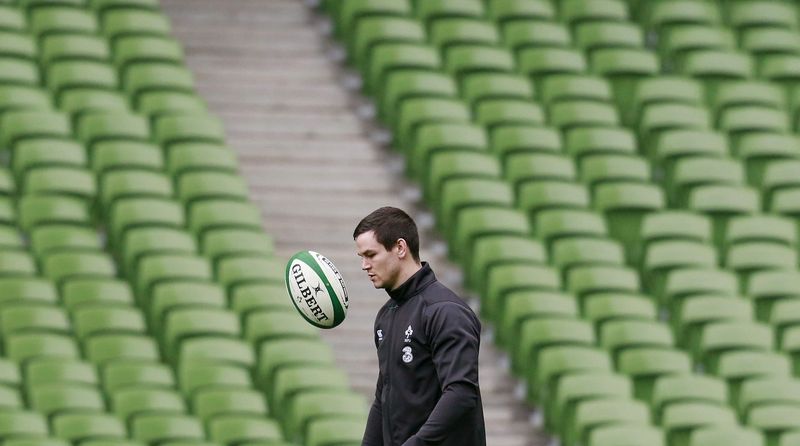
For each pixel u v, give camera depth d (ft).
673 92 165.99
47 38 156.15
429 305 57.41
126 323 126.21
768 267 145.59
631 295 136.98
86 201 140.05
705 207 151.53
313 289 59.93
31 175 138.51
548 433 128.26
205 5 172.35
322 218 148.77
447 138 150.10
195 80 163.32
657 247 142.72
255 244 136.98
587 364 127.13
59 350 121.90
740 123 163.84
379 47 160.66
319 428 114.11
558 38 171.73
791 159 161.27
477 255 138.51
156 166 144.77
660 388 124.88
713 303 136.87
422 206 151.12
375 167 155.74
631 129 167.02
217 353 123.44
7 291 126.72
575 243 141.69
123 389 117.60
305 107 161.68
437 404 55.62
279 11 173.88
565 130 160.35
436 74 158.30
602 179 152.46
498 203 145.18
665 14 177.17
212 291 129.90
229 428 114.73
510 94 160.35
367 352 135.95
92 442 108.37
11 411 110.73
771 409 123.95
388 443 58.54
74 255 131.44
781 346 138.51
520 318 132.36
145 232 134.31
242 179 143.74
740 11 180.75
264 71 165.58
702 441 117.39
